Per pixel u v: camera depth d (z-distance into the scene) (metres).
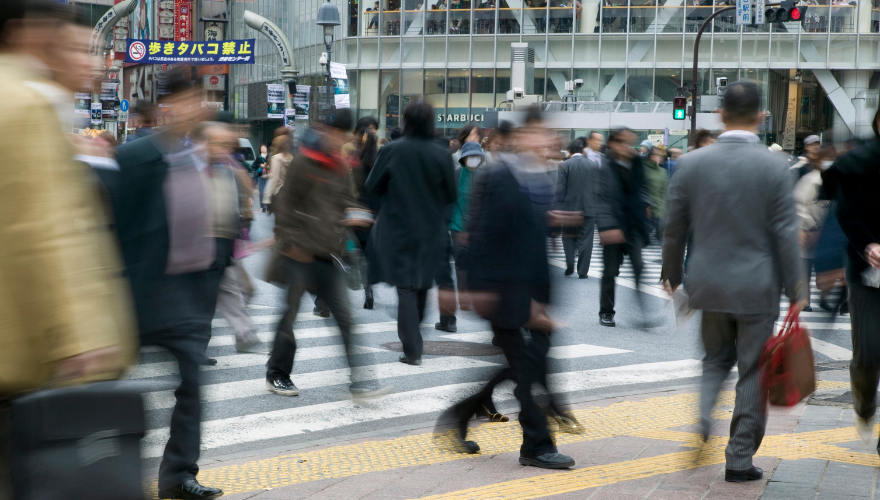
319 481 4.73
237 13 64.19
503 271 4.80
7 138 2.16
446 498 4.42
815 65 39.22
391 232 7.67
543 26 41.62
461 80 42.91
